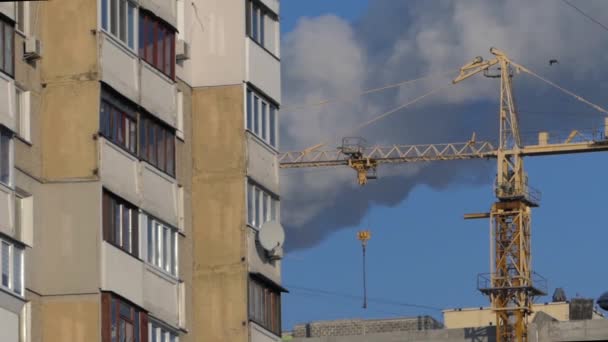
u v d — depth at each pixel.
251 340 109.12
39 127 98.25
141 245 101.50
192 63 113.00
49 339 96.06
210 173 111.38
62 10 99.69
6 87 94.81
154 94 105.19
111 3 101.31
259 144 113.31
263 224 111.31
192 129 112.00
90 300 96.44
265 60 115.25
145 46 104.81
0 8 95.31
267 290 112.31
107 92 99.94
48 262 97.00
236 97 112.31
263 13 116.12
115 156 99.81
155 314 102.75
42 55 98.81
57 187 97.81
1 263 93.06
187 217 109.94
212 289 109.69
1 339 92.31
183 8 112.50
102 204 97.88
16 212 95.88
